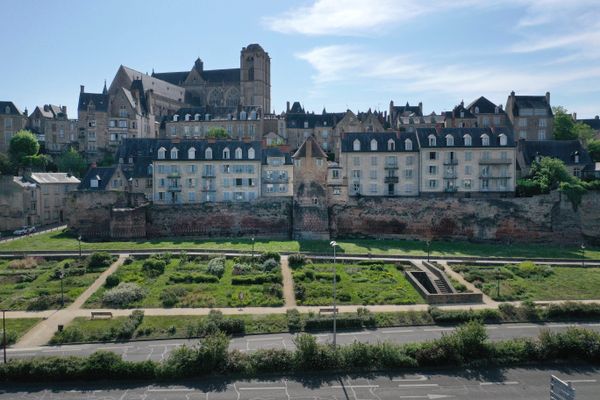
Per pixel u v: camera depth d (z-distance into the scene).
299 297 68.88
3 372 47.84
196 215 103.69
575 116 169.88
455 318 62.16
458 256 87.81
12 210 109.75
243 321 59.78
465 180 109.44
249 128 153.62
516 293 71.56
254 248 90.19
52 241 95.81
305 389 46.62
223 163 108.19
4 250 87.56
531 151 117.06
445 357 50.56
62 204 122.81
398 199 103.62
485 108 143.25
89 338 57.28
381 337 57.66
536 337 56.72
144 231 101.69
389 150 109.94
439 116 152.50
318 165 103.38
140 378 48.38
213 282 73.75
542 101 142.50
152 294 69.75
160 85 178.12
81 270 77.50
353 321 60.56
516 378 48.66
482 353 51.56
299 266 80.62
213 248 89.31
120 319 61.78
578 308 64.00
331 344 52.78
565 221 101.62
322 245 94.88
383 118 163.00
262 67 190.25
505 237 102.25
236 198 108.44
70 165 136.62
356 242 99.19
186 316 62.78
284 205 104.69
